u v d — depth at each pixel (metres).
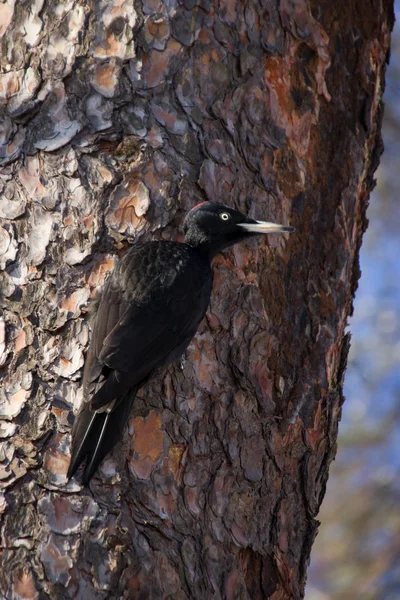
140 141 8.77
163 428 8.38
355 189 10.21
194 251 8.85
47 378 8.24
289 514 9.07
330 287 9.74
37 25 9.00
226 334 8.89
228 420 8.70
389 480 17.44
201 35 9.09
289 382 9.22
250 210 9.17
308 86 9.81
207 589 8.10
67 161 8.71
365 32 10.57
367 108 10.45
